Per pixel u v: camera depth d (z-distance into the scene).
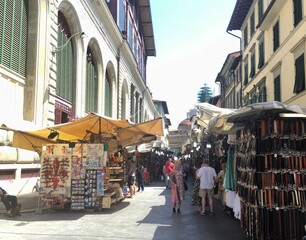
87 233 8.67
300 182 7.71
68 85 20.12
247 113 8.28
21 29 15.00
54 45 17.09
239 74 35.88
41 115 15.70
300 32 17.39
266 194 7.65
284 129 7.79
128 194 17.61
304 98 16.67
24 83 15.21
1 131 12.67
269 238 7.60
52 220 10.48
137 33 46.28
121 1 33.41
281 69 20.77
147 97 58.56
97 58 25.84
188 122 96.88
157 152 36.72
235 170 10.33
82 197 12.42
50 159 12.57
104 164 12.61
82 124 14.04
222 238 8.35
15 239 7.87
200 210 12.79
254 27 28.30
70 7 19.17
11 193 13.13
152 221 10.55
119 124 14.73
